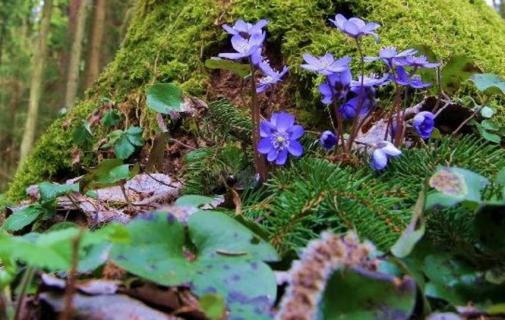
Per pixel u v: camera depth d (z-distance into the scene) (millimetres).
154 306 342
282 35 672
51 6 2820
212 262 357
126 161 688
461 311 346
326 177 431
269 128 455
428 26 656
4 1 3637
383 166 446
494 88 492
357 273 335
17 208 596
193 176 514
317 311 326
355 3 673
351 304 334
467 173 382
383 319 330
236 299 343
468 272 363
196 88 699
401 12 664
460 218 378
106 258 360
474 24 714
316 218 411
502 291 355
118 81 776
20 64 3818
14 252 290
